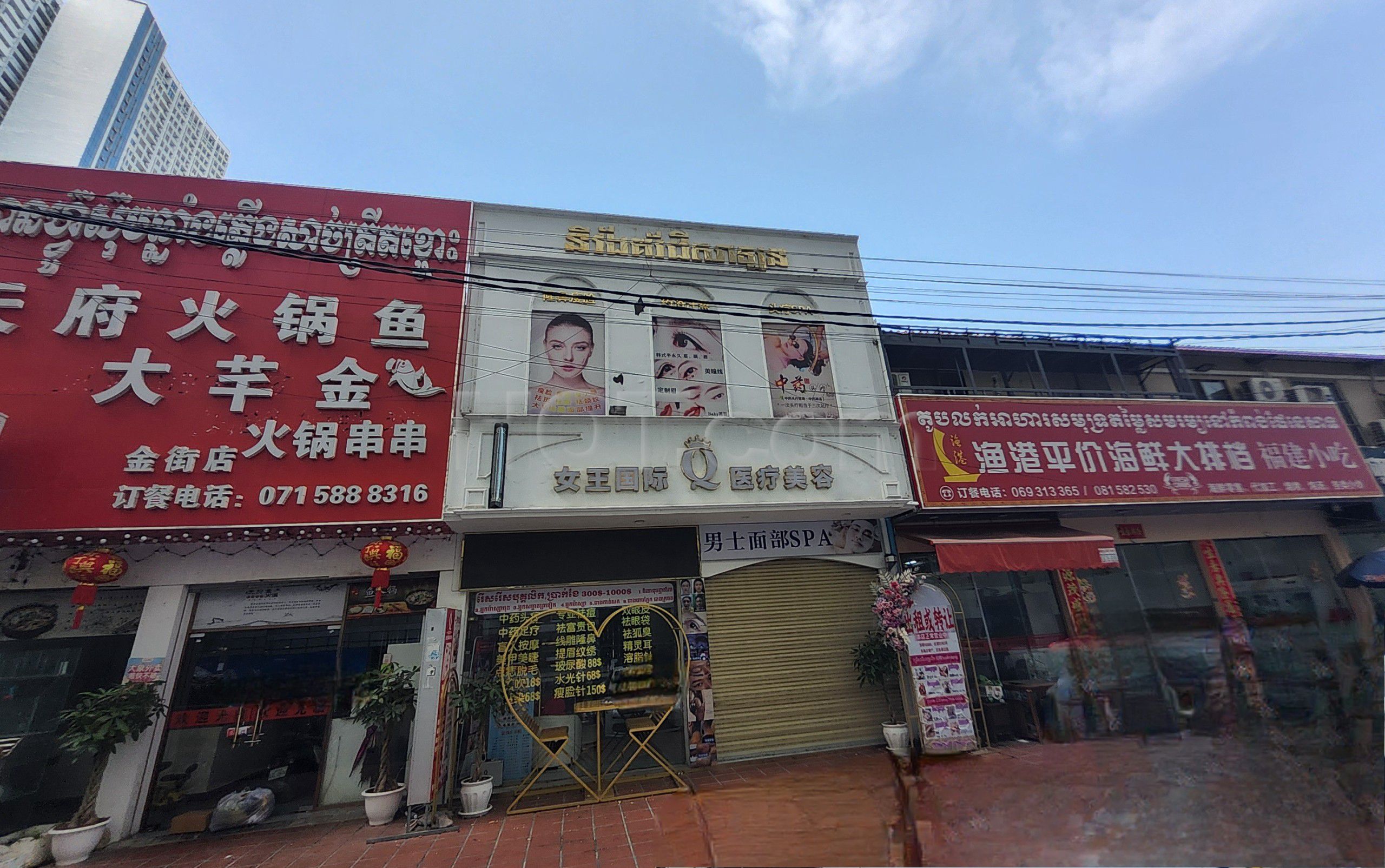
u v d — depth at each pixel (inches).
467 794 283.3
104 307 314.5
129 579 302.0
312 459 310.2
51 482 281.7
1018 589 396.5
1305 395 492.1
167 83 2546.8
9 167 326.6
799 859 174.4
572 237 390.3
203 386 312.2
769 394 382.6
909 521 394.9
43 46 2162.9
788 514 362.6
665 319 384.2
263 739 306.2
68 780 285.7
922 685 338.6
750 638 360.2
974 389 438.0
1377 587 426.3
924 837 174.7
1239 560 434.0
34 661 293.6
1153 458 406.0
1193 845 158.9
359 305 345.7
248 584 317.1
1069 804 185.9
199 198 346.6
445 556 333.1
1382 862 149.9
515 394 344.8
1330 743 214.2
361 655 321.4
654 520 347.6
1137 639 358.9
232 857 248.5
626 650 344.2
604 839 245.9
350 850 250.5
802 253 428.1
